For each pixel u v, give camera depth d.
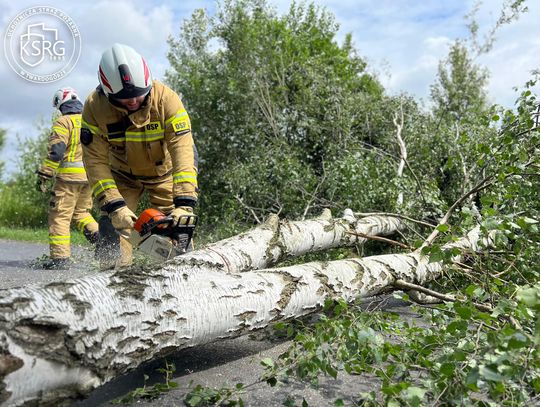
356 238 4.80
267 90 9.84
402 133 7.88
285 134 9.35
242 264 3.31
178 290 2.40
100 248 4.66
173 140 3.96
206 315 2.44
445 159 6.52
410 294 4.12
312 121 8.77
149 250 3.28
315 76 9.45
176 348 2.35
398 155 7.62
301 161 8.48
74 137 6.49
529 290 1.95
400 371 2.50
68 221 6.48
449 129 6.85
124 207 3.83
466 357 2.16
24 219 14.44
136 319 2.15
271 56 10.55
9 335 1.69
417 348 2.60
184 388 2.55
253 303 2.71
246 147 9.87
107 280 2.19
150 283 2.32
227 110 10.40
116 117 3.94
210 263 2.80
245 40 10.40
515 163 4.07
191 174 3.86
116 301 2.11
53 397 1.81
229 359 3.01
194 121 10.73
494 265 4.22
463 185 5.43
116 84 3.67
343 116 8.61
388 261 3.79
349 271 3.44
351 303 3.49
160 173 4.50
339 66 12.77
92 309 1.99
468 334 2.71
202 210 9.04
